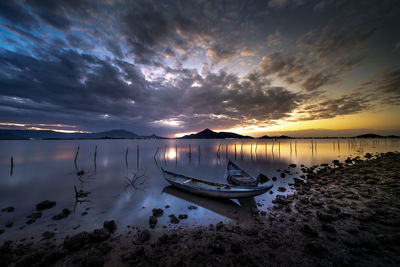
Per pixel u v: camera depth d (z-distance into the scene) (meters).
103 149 75.50
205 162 38.59
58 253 6.91
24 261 6.43
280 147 84.94
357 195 13.08
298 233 8.47
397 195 12.58
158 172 27.06
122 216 11.08
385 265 6.02
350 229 8.38
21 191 16.94
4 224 10.14
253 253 7.07
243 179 17.83
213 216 10.96
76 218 10.82
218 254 7.08
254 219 10.40
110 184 19.52
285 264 6.40
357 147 78.75
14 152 59.72
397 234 7.25
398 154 39.25
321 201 12.59
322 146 89.00
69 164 34.91
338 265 6.18
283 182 19.34
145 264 6.62
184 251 7.34
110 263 6.73
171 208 12.34
